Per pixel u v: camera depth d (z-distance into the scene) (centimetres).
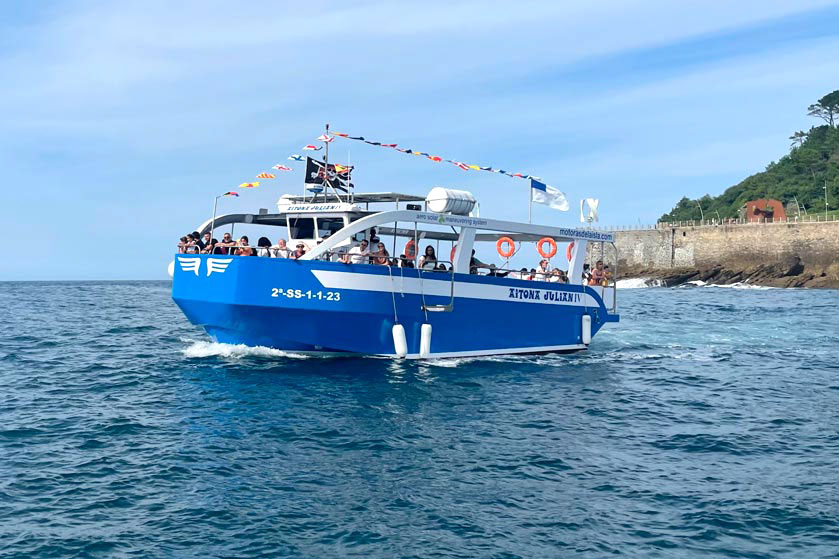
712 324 3900
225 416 1516
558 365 2288
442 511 1006
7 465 1193
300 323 2027
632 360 2467
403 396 1722
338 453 1263
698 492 1094
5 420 1501
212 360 2191
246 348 2170
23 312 4878
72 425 1456
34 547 880
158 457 1234
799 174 16000
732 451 1325
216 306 2019
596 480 1147
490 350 2341
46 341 2927
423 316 2169
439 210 2197
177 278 2086
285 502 1031
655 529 953
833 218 12475
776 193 15200
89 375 2042
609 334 3362
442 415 1556
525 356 2417
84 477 1133
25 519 966
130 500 1036
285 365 2062
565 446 1341
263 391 1750
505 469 1195
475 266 2364
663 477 1166
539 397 1780
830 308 5303
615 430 1475
